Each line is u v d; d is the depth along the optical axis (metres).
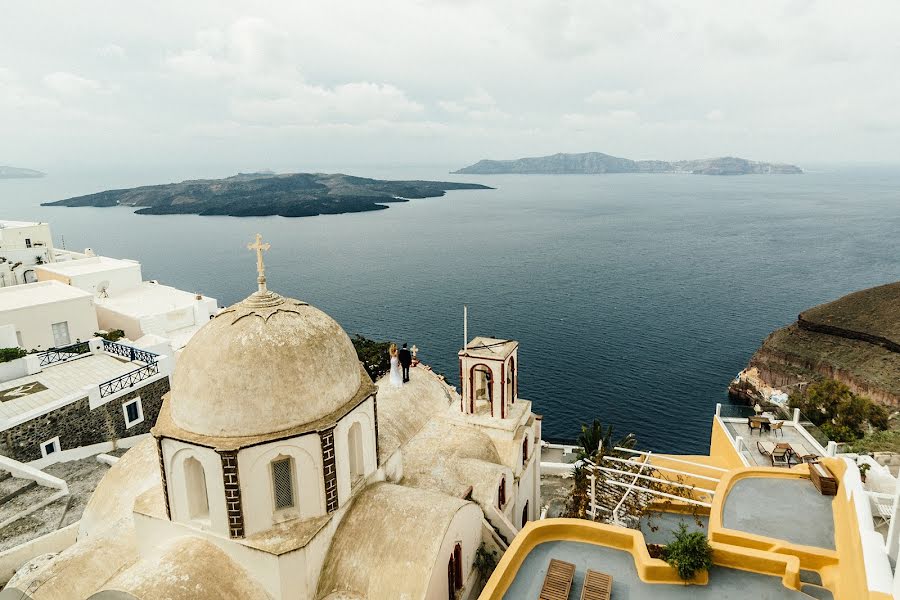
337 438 17.23
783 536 17.09
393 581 16.17
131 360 42.31
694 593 14.76
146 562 15.81
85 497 29.05
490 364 25.81
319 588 16.73
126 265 66.31
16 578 18.64
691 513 25.92
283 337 16.61
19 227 73.12
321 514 17.27
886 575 12.23
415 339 94.44
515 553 15.96
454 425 26.59
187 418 16.17
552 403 69.19
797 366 81.31
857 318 86.19
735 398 71.19
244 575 16.08
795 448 36.25
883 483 24.47
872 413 51.84
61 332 47.06
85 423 34.53
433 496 18.48
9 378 38.47
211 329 16.88
